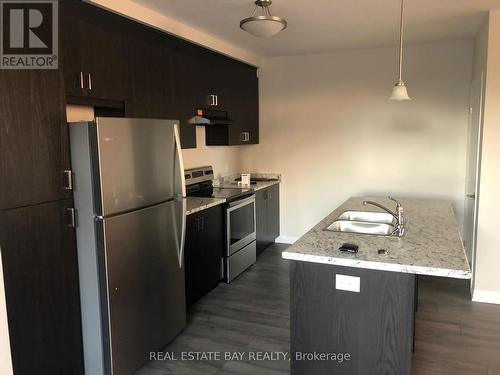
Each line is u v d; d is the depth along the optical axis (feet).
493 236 11.46
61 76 7.27
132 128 7.93
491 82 10.98
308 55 16.67
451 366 8.49
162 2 9.68
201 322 10.64
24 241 6.63
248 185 15.83
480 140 11.53
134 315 8.24
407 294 6.28
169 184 9.11
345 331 6.70
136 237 8.16
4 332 6.35
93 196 7.38
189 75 12.41
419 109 15.20
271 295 12.37
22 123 6.52
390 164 15.89
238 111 15.85
